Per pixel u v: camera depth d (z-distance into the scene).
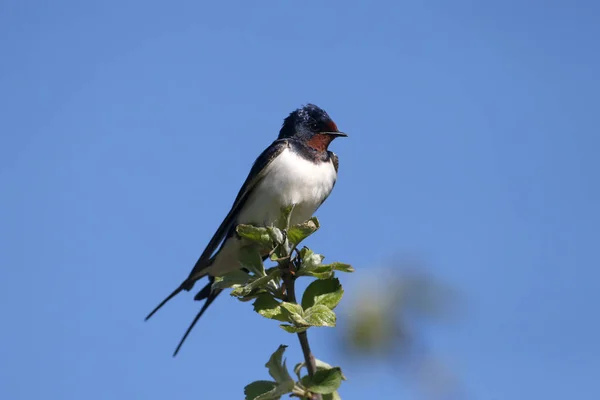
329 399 5.29
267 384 5.39
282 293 6.08
